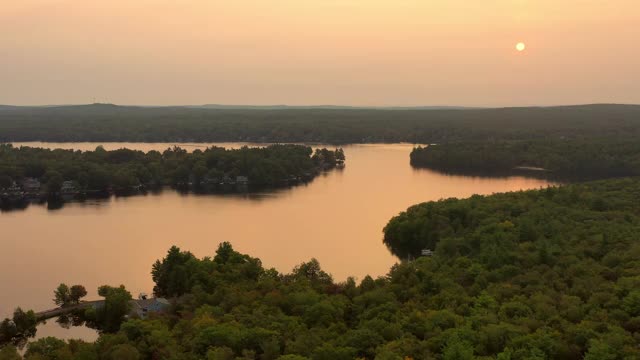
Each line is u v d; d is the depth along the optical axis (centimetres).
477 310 10250
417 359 8594
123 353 9275
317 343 9206
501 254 13438
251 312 10869
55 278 16175
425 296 11438
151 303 12912
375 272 16338
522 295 11031
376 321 9931
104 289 14038
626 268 12156
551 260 13162
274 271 13625
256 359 9119
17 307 13700
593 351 8231
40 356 9631
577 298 10519
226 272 13388
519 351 8431
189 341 9594
